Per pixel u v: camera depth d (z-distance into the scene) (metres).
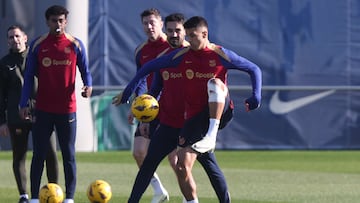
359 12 73.12
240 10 72.31
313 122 72.12
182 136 27.22
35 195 30.70
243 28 72.31
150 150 28.12
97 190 29.06
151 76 32.66
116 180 43.38
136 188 27.80
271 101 71.56
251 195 37.34
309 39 72.81
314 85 72.88
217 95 26.19
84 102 66.31
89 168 50.84
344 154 67.25
